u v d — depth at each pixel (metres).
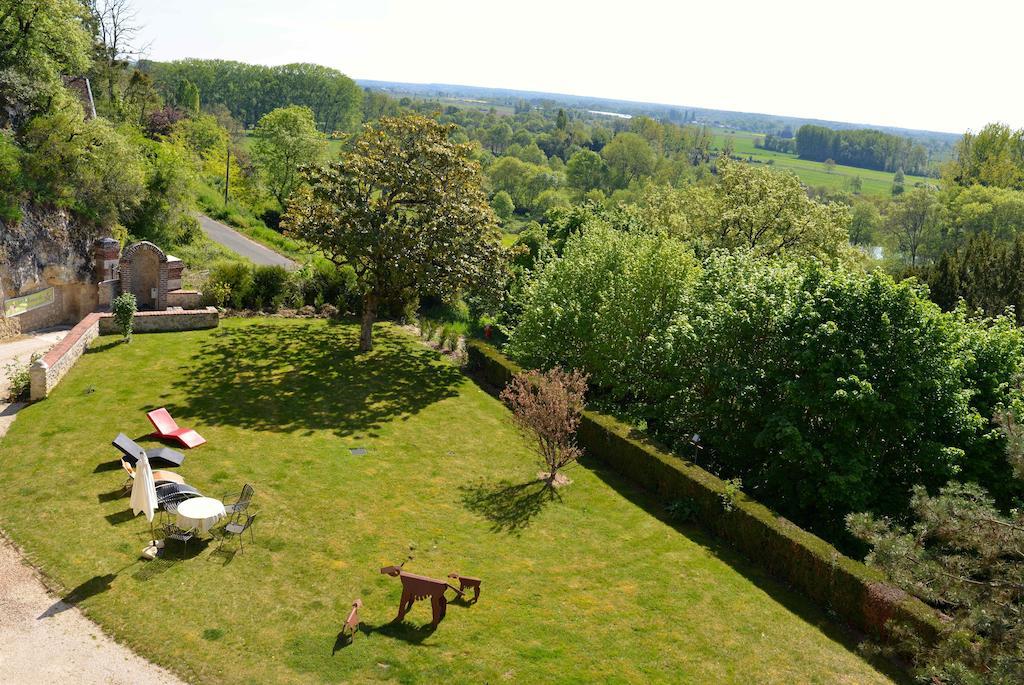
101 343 28.00
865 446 19.25
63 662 11.63
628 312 27.11
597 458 23.12
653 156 149.50
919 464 19.08
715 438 21.77
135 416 21.70
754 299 22.42
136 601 13.28
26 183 29.56
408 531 16.97
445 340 33.41
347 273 36.56
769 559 17.03
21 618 12.58
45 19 33.94
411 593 13.41
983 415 20.41
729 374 21.70
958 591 11.29
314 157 74.25
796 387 19.53
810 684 12.83
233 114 158.75
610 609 14.68
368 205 28.39
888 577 12.48
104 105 55.16
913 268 43.16
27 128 31.47
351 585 14.54
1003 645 10.47
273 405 23.95
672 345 23.59
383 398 25.91
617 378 26.83
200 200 64.62
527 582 15.39
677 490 19.88
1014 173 78.88
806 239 48.03
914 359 19.42
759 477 20.88
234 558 15.00
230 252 47.03
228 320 32.84
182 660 11.92
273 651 12.36
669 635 13.97
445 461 21.38
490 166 145.25
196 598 13.55
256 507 17.17
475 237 29.45
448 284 28.14
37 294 29.80
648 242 29.16
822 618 15.19
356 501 18.11
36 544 14.73
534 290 30.53
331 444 21.44
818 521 19.84
